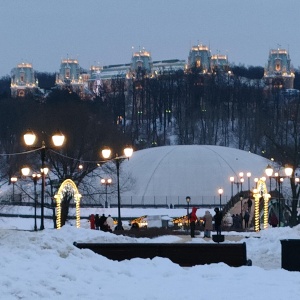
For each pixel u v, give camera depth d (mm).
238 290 32344
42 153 67938
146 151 198875
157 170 186000
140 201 175000
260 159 196875
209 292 31750
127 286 32062
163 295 30688
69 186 95750
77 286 30594
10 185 176125
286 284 34156
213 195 180500
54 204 113625
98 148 144000
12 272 30969
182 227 117562
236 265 46156
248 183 171125
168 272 36781
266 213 104938
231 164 189125
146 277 35281
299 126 193875
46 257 35562
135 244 46688
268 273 37406
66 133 138750
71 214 138375
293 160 133000
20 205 143875
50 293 28875
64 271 32688
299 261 45500
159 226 126312
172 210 154000
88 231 64375
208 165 187625
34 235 41500
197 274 36812
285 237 68000
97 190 150875
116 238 62594
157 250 46656
